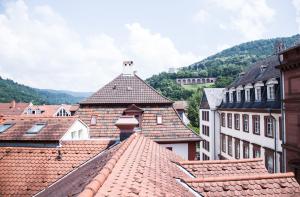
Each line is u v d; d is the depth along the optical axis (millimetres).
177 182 6426
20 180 11570
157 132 21469
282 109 23500
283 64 22516
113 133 21719
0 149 13219
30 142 14789
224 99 41031
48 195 8047
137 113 22031
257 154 29938
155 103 22953
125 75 25312
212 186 6430
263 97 28875
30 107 73812
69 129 16422
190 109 73625
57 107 76375
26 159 12484
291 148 21969
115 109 22984
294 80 21641
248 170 8164
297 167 20719
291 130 22266
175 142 21172
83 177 6988
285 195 6441
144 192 4508
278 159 25500
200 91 83188
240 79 38625
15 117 18500
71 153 12508
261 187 6547
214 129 43531
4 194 11070
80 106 23391
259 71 33250
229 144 38844
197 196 6227
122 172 5281
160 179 5883
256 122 30344
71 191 5598
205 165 8172
